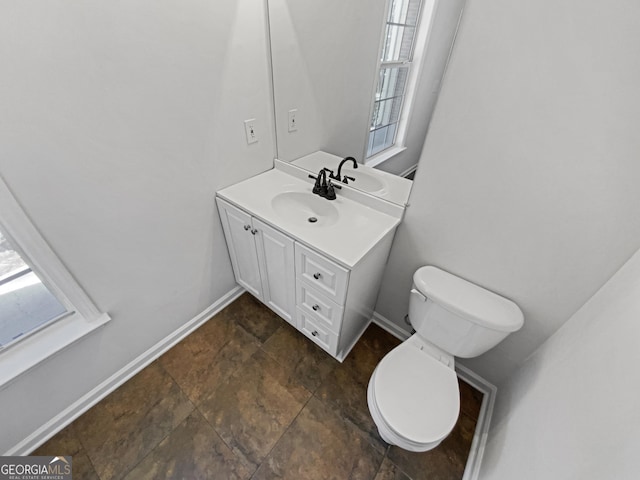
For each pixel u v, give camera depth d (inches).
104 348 50.7
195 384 56.9
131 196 43.6
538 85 29.3
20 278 39.8
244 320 70.1
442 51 33.7
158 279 54.2
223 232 63.1
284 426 51.0
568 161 30.9
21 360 40.9
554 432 28.0
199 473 45.5
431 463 47.1
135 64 36.7
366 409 53.6
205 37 42.3
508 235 39.4
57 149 34.1
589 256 34.0
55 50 30.4
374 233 46.8
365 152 49.9
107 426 50.3
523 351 46.2
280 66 53.0
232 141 54.4
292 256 49.5
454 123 36.5
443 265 49.1
